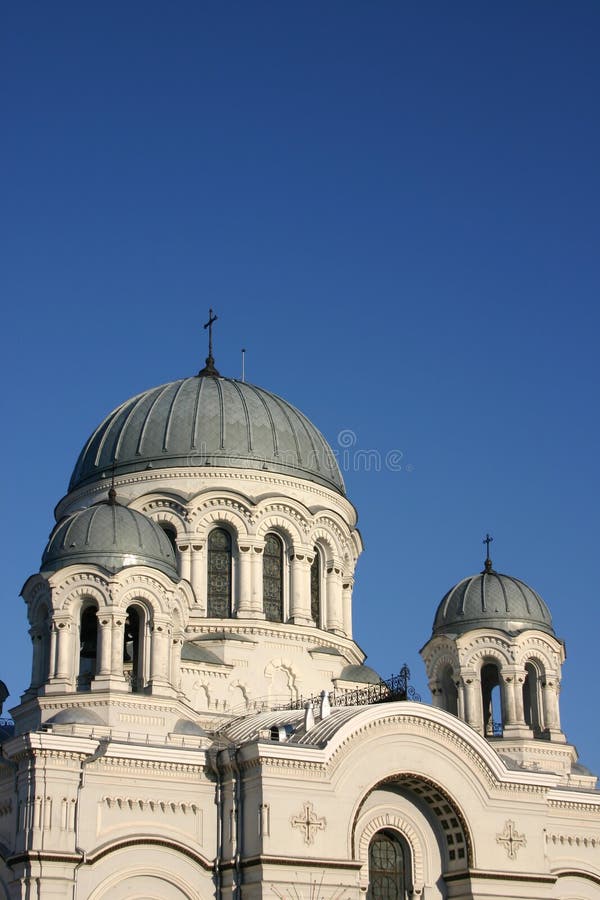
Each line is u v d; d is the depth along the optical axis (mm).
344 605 103562
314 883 76375
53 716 81438
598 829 90688
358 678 98812
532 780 85500
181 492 98438
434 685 101625
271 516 99500
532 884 83625
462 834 82812
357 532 107625
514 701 98188
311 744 80000
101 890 73938
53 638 83875
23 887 71875
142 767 77000
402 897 82438
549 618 102312
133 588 84625
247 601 96875
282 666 96438
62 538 86875
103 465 101938
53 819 73188
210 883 77250
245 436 101812
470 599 101875
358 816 79062
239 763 78125
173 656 85812
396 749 81625
